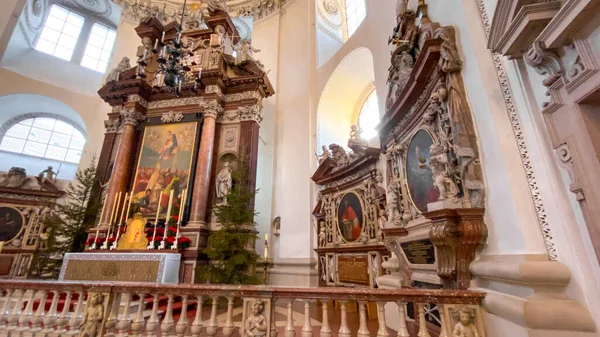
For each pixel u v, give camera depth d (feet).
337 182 20.56
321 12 28.43
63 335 8.22
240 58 26.08
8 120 29.60
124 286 8.27
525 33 5.90
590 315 5.04
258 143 24.85
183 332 7.75
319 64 26.07
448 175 8.54
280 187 25.32
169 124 24.32
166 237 18.21
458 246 7.66
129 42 32.17
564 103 5.42
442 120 9.36
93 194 22.99
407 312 10.89
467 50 8.48
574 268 5.38
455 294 6.83
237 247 17.63
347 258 18.15
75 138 32.50
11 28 25.26
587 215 4.99
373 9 18.79
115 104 25.99
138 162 23.21
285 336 7.15
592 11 4.51
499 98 7.30
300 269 21.58
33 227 25.30
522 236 6.15
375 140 21.22
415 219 11.08
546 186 6.05
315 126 24.35
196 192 21.09
